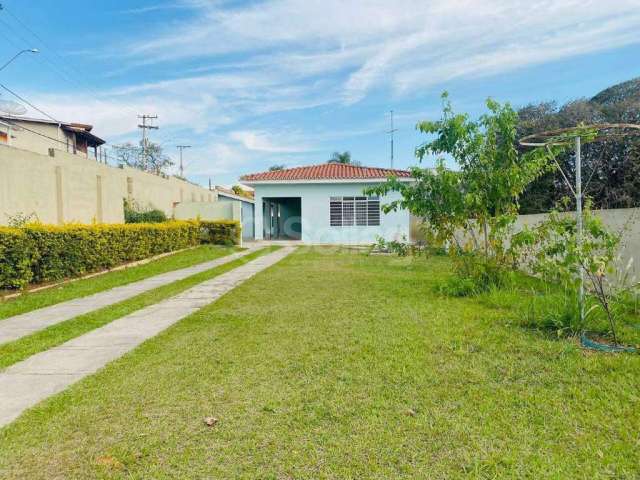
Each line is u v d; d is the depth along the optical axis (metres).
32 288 8.61
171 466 2.46
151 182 21.05
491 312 5.89
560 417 2.92
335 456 2.53
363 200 21.00
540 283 7.49
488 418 2.92
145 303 7.18
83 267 10.30
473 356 4.11
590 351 4.20
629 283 6.04
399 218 20.80
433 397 3.26
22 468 2.46
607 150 11.33
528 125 14.51
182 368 3.99
